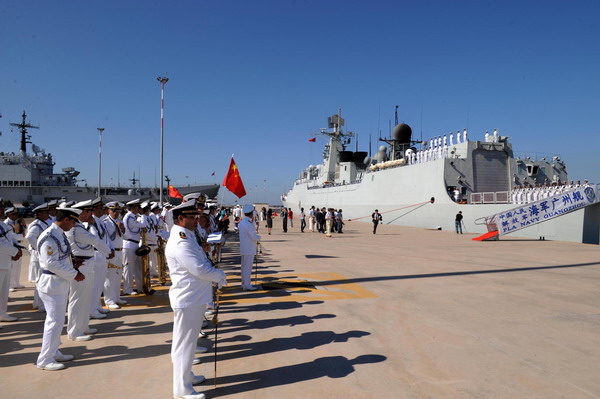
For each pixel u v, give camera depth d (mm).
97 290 6734
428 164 29969
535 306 7180
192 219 4023
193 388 3846
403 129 39844
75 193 53000
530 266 11969
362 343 5246
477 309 6980
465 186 28531
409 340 5355
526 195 23406
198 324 3865
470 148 28891
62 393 3861
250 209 8891
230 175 14531
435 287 8938
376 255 14922
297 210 61250
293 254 15352
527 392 3838
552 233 21312
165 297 8258
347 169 47031
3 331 5988
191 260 3748
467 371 4332
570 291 8461
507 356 4766
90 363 4641
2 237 6355
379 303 7469
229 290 8812
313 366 4504
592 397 3738
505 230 20641
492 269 11406
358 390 3889
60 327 4609
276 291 8656
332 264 12617
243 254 8812
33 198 51969
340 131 53125
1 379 4203
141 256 8414
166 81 24953
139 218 8828
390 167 36906
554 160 30875
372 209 37812
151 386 4023
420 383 4035
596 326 5965
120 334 5738
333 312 6840
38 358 4496
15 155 54406
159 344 5297
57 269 4512
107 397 3779
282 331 5812
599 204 19188
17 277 9445
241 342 5359
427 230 28609
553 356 4770
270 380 4152
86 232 5570
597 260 13258
